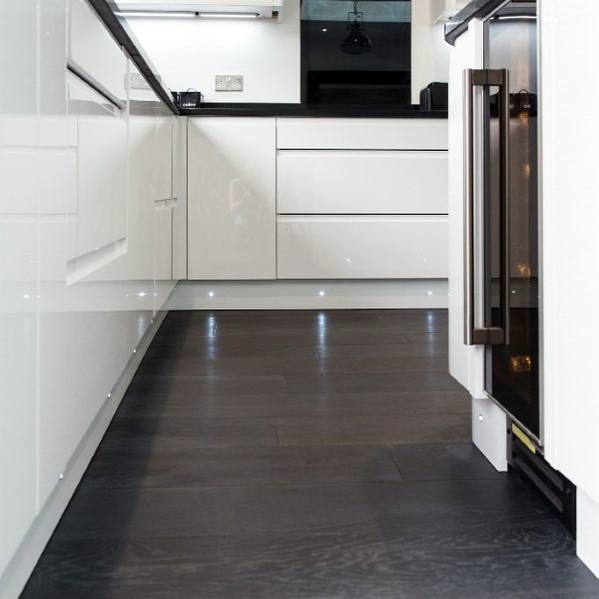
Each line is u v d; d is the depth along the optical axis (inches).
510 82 58.0
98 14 65.5
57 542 51.9
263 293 168.2
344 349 122.0
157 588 45.6
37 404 43.1
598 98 40.6
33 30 42.8
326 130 162.7
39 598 44.4
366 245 165.8
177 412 85.5
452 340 74.2
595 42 40.8
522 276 56.0
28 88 41.6
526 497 60.4
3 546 36.7
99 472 66.0
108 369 69.8
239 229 163.8
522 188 55.4
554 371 48.4
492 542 52.2
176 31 189.9
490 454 68.6
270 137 162.2
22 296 40.1
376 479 64.4
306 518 56.2
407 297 169.5
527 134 54.1
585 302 43.1
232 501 59.5
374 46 193.9
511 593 45.2
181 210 162.2
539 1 49.8
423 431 78.4
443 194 165.3
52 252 46.9
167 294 138.5
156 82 113.2
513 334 58.7
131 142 86.9
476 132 63.5
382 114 162.6
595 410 42.3
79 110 56.4
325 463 68.6
